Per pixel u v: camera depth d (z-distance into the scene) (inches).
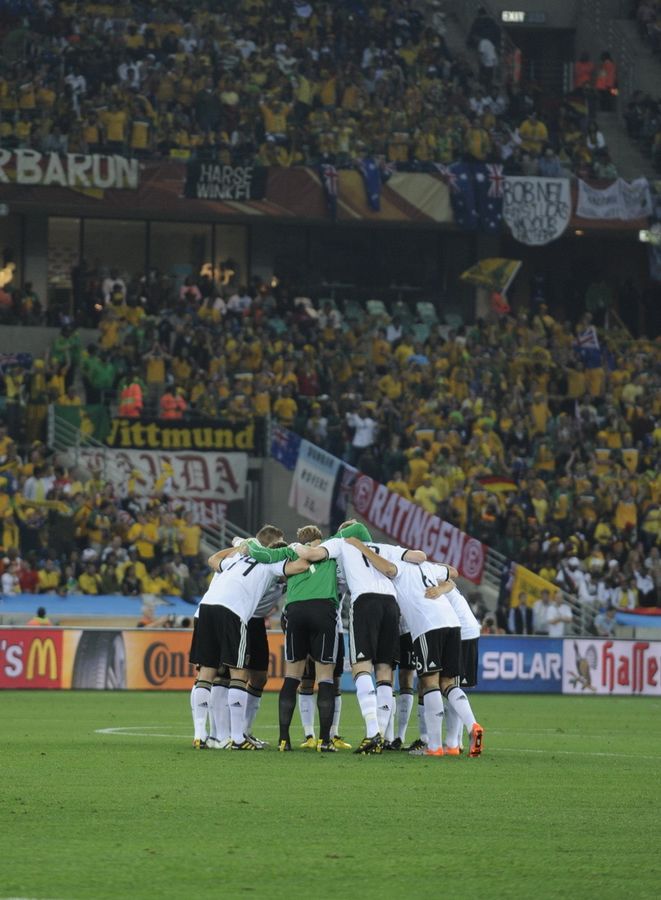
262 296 5172.2
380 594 1664.6
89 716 2411.4
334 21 5561.0
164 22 5305.1
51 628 3255.4
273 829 1077.1
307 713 1798.7
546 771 1537.9
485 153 5369.1
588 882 887.7
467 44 5900.6
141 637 3307.1
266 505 4468.5
